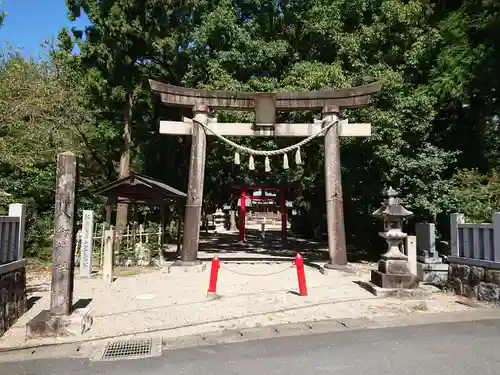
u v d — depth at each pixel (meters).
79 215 15.98
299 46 16.94
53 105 14.53
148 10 16.41
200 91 12.46
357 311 7.55
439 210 12.48
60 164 6.43
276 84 15.73
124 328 6.56
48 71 16.41
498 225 7.84
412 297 8.64
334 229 11.97
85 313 6.55
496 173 12.62
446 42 15.09
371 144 13.81
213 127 12.51
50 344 5.76
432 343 5.58
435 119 16.27
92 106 17.53
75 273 11.71
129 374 4.65
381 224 16.11
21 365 4.96
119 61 16.83
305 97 12.41
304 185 18.39
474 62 13.76
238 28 16.41
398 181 13.84
